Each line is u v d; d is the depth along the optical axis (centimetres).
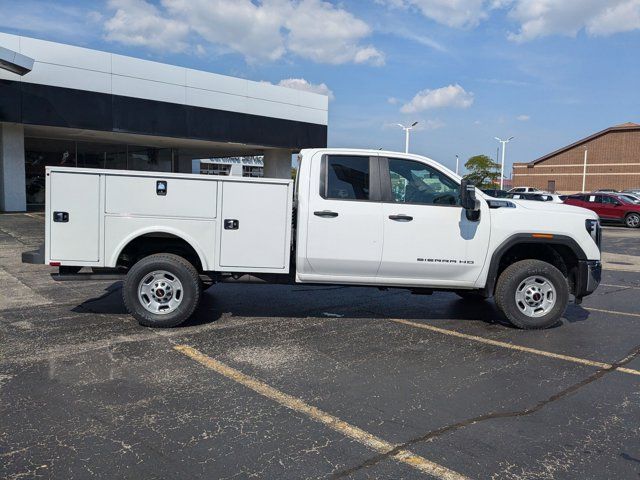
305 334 619
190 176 611
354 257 629
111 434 364
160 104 2216
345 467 327
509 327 672
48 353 530
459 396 442
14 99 1862
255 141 2545
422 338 613
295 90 2661
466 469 327
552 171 7281
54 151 2423
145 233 614
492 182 5925
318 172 629
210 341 581
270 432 372
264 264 628
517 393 451
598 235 664
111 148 2627
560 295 652
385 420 394
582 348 585
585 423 395
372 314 728
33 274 965
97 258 610
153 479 311
